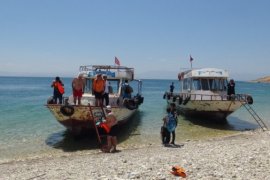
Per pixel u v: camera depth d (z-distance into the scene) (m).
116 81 22.30
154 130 22.59
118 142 18.56
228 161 11.52
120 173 10.30
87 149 16.81
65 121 18.61
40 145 17.81
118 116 19.91
